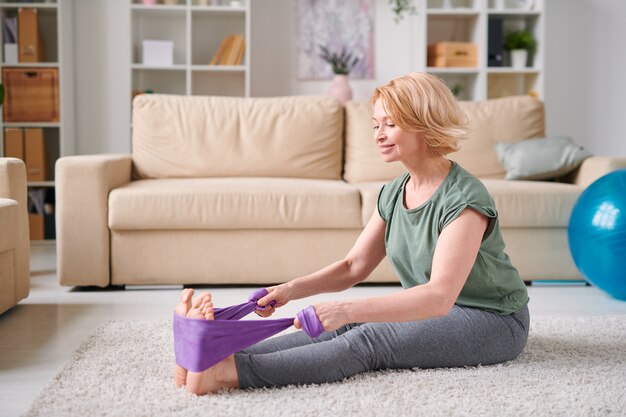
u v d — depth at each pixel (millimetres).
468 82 5570
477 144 3988
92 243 3268
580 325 2559
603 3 5625
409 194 1951
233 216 3277
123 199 3238
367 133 4023
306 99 4094
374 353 1911
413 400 1739
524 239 3439
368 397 1749
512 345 2016
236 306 1872
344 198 3320
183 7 5125
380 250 2074
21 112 5000
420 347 1936
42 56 5199
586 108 5680
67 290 3330
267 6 5512
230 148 3926
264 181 3590
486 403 1726
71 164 3246
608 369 2010
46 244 4906
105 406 1711
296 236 3369
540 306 2986
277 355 1830
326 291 2016
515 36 5328
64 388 1853
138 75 5453
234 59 5281
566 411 1684
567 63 5641
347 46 5555
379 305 1680
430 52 5406
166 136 3926
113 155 3723
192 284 3494
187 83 5191
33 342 2416
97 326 2604
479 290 1968
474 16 5367
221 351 1731
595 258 3010
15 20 5035
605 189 3041
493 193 3363
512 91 5488
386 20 5559
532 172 3732
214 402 1724
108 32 5348
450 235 1777
